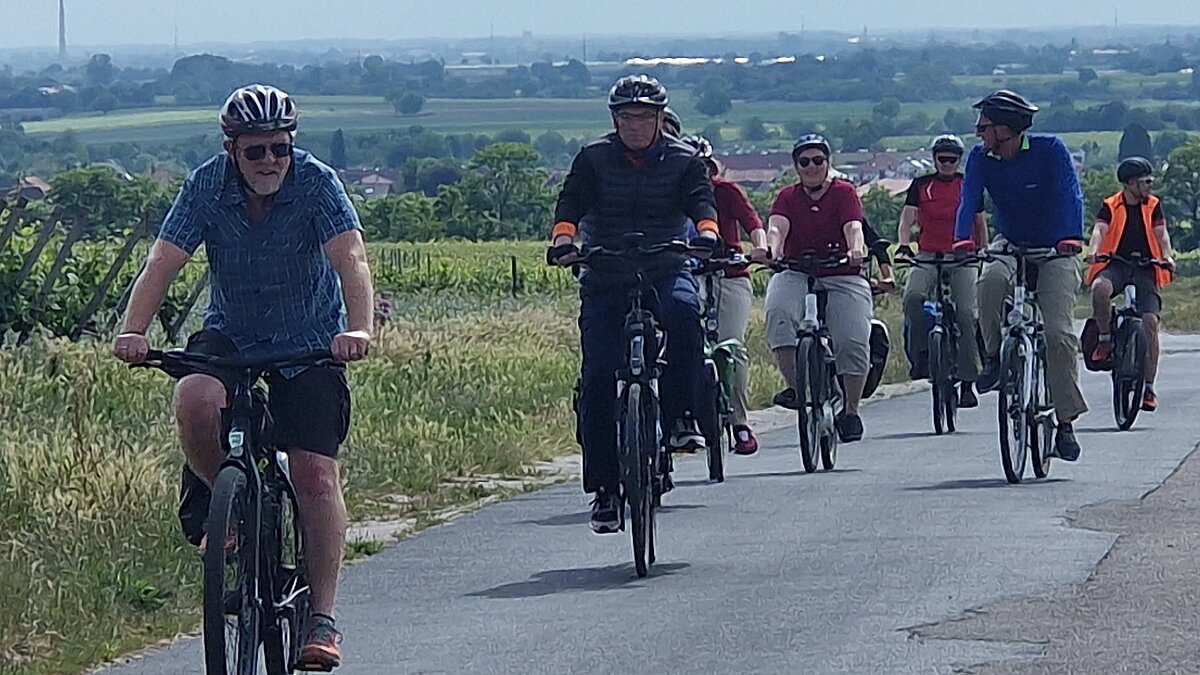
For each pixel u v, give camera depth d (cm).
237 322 656
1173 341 3247
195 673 735
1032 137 1205
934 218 1536
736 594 842
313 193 645
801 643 743
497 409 1563
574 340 2178
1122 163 1509
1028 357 1159
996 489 1137
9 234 2023
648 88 928
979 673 688
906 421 1633
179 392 627
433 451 1302
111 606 841
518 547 991
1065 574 859
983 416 1673
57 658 758
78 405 1244
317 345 657
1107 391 1892
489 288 4228
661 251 909
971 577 859
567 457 1401
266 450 634
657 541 989
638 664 718
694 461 1332
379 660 734
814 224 1304
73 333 2022
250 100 632
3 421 1273
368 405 1515
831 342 1306
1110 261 1513
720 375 1210
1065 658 707
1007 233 1216
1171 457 1277
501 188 8025
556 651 743
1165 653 711
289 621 643
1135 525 986
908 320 1525
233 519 597
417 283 4359
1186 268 6400
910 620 777
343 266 640
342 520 648
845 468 1279
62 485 1027
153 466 1088
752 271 1316
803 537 984
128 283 2133
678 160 935
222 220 646
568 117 18000
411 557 968
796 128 16675
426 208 7944
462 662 728
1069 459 1227
